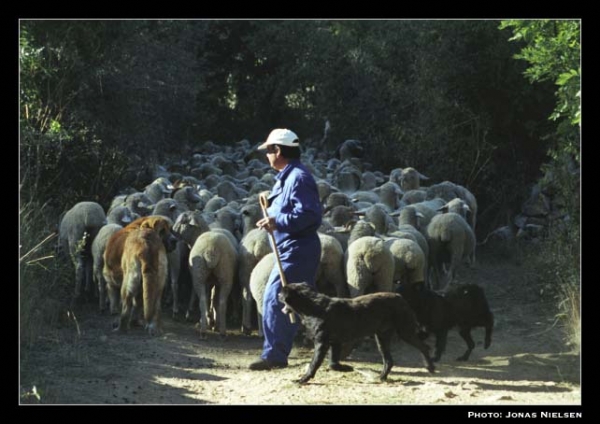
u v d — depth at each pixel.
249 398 7.31
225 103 30.88
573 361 9.02
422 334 8.91
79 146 15.62
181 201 13.66
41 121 15.20
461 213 13.86
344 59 25.30
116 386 7.65
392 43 23.84
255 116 30.53
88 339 9.62
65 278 11.27
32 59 15.11
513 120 19.69
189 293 11.80
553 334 10.40
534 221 17.23
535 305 12.19
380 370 8.51
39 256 10.34
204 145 25.58
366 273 9.62
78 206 11.87
